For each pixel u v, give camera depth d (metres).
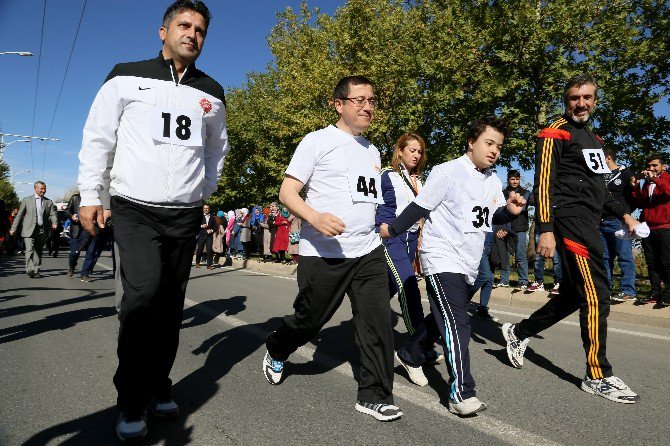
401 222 2.98
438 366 3.76
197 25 2.51
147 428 2.40
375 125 15.16
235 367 3.52
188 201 2.55
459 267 2.91
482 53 12.95
